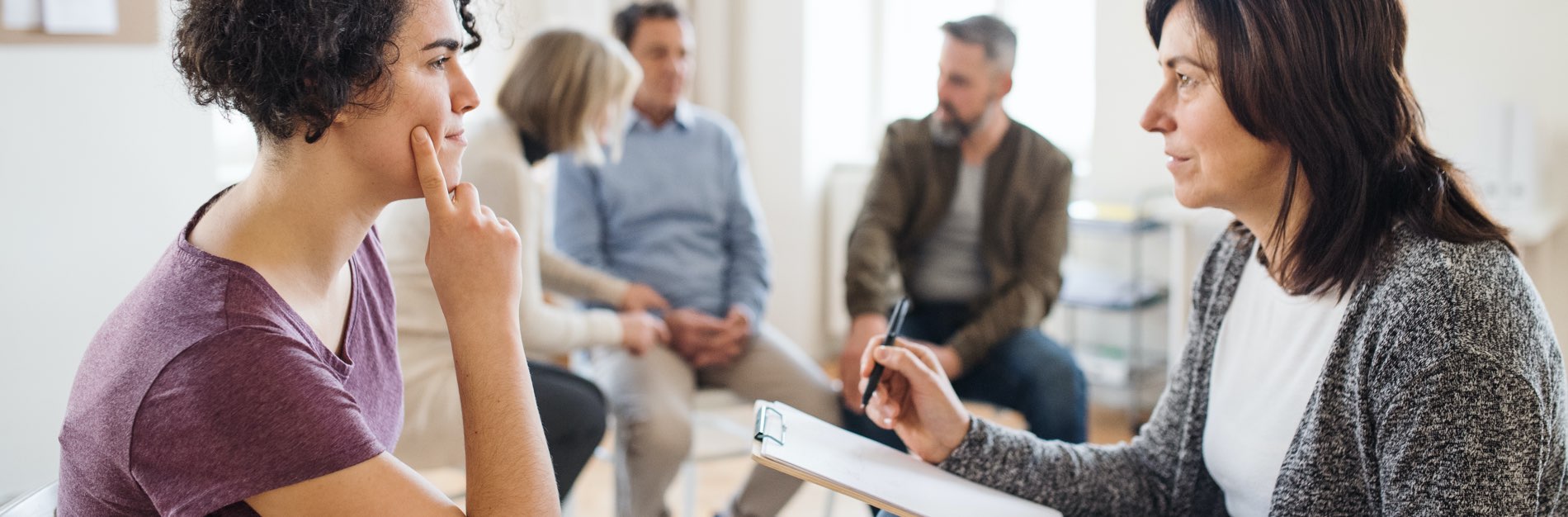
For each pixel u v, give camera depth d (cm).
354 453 80
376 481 80
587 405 182
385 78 84
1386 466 96
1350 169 101
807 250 386
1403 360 95
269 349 79
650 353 226
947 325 225
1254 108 101
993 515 112
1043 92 372
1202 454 123
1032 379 211
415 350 179
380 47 83
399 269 178
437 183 88
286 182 85
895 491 109
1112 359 330
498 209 194
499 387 90
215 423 77
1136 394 327
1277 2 99
